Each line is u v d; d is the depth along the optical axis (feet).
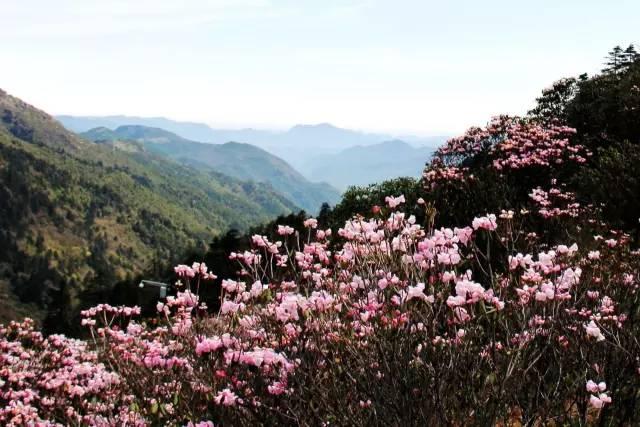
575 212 28.19
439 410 9.74
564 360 11.67
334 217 43.29
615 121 44.62
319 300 11.76
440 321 11.93
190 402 10.69
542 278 12.42
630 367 11.40
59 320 208.64
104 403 14.37
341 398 10.36
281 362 10.53
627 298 14.46
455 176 35.58
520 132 42.60
